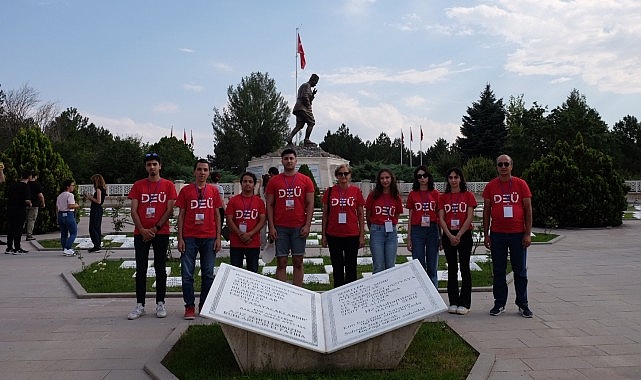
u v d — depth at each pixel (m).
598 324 6.29
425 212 7.25
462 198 7.00
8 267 10.60
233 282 5.07
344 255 7.09
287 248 7.14
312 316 5.05
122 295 7.93
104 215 23.06
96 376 4.67
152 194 6.83
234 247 6.98
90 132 76.81
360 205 7.15
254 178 7.05
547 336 5.81
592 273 9.66
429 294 4.83
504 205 6.80
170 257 11.08
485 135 53.44
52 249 13.06
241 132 65.25
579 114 48.03
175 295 7.94
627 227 18.19
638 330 6.03
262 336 4.57
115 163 43.78
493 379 4.52
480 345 5.34
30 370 4.83
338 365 4.65
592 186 17.92
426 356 5.01
